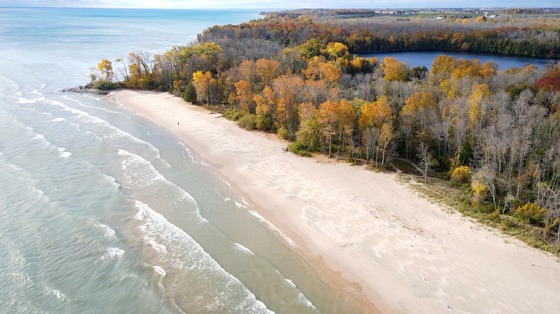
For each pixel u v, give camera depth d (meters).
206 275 38.16
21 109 88.31
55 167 59.16
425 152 58.06
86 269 38.56
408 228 46.12
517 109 65.25
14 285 36.34
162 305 34.56
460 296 36.19
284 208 50.62
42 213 47.28
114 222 46.22
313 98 76.50
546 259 40.78
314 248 42.88
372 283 37.84
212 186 56.25
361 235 44.88
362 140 65.44
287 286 37.19
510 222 46.69
